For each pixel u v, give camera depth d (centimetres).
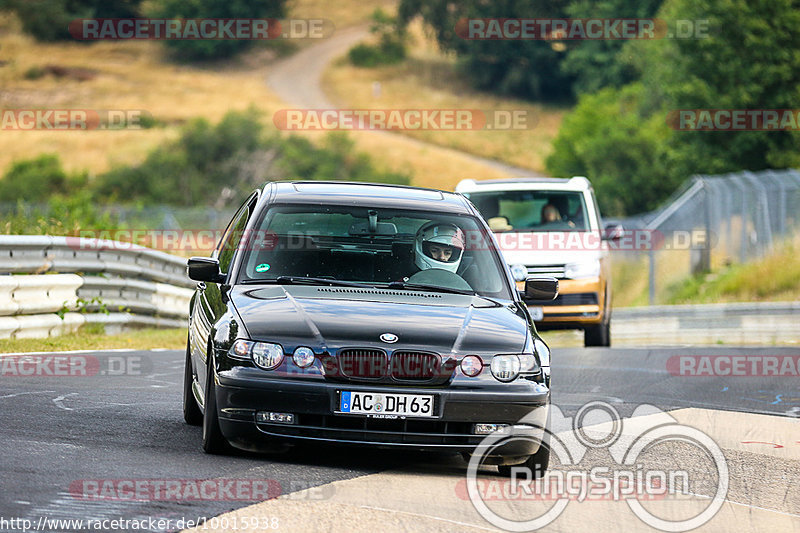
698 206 9969
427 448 2202
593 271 5244
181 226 10162
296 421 2175
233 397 2184
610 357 5075
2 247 4578
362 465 2309
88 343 4603
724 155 16412
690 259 10050
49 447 2247
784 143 16188
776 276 8556
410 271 2584
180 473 2086
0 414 2611
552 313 5200
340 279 2534
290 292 2420
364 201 2738
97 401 2972
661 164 17938
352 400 2167
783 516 2119
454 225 2709
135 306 5612
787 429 3189
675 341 7319
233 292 2450
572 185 5628
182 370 3916
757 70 15875
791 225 9312
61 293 4922
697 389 4056
